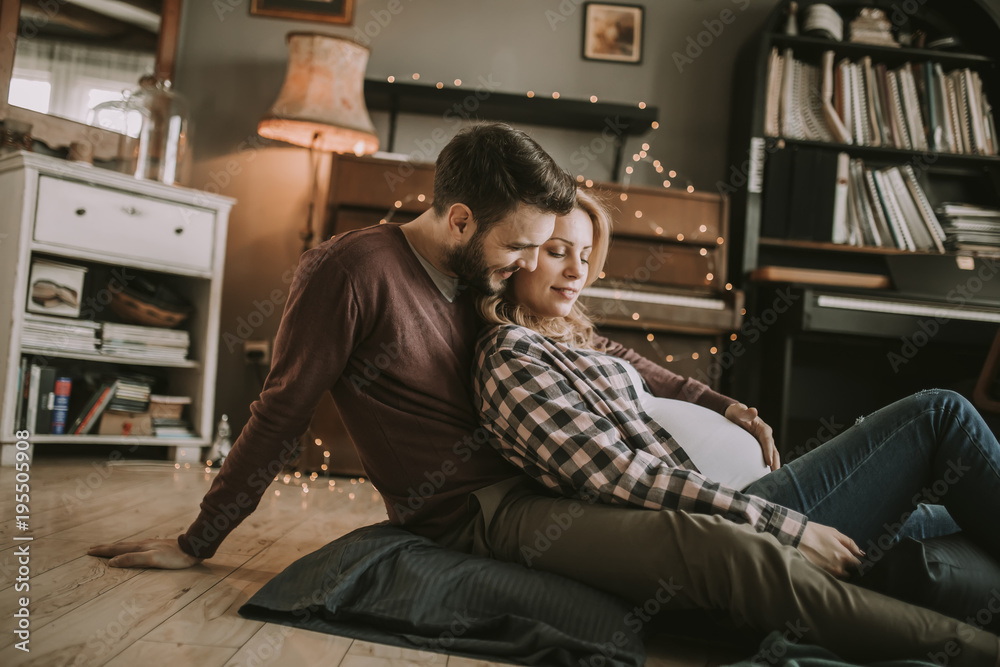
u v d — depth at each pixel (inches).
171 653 37.1
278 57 145.6
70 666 34.5
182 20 143.9
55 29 128.6
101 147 129.6
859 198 136.1
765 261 142.9
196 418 123.0
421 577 43.8
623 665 38.9
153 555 52.2
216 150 144.1
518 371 46.6
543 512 45.7
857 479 45.2
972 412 44.9
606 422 45.5
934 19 141.7
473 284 49.8
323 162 144.9
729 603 39.6
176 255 119.8
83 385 117.6
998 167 139.3
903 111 138.2
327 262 46.8
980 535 43.7
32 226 105.3
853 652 37.2
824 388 142.3
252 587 49.8
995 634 40.0
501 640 41.6
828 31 136.9
